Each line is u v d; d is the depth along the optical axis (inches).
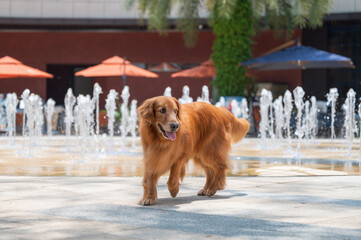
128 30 971.9
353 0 897.5
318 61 762.2
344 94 960.9
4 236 167.0
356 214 201.6
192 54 980.6
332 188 269.1
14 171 352.8
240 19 808.9
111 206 219.8
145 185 226.4
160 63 986.7
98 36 983.6
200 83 1030.4
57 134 836.0
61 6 948.0
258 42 968.9
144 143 226.5
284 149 548.4
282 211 207.9
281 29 877.2
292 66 818.8
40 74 840.9
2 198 238.2
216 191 255.0
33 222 187.9
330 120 816.3
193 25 869.2
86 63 987.3
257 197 242.4
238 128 263.7
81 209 212.5
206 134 244.7
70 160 429.4
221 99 745.6
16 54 975.0
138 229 177.3
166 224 185.2
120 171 352.5
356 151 525.3
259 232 172.9
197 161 252.4
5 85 986.7
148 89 1045.2
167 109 218.1
